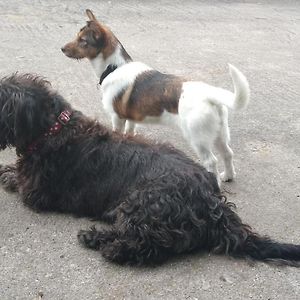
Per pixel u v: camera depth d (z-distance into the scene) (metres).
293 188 1.69
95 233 1.36
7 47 2.99
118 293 1.21
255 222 1.50
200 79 2.67
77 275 1.26
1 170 1.64
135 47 3.14
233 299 1.20
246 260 1.31
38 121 1.42
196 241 1.30
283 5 4.49
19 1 4.06
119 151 1.42
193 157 1.87
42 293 1.20
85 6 4.05
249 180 1.73
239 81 1.46
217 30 3.63
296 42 3.45
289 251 1.31
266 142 2.01
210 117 1.57
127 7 4.11
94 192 1.43
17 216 1.48
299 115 2.29
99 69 1.91
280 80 2.72
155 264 1.29
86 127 1.48
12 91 1.41
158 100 1.71
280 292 1.23
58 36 3.26
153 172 1.34
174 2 4.37
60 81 2.52
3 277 1.24
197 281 1.25
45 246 1.36
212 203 1.31
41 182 1.46
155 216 1.26
